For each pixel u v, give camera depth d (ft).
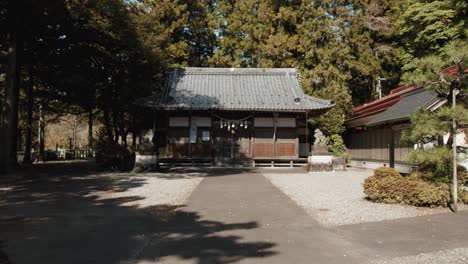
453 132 28.45
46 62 67.05
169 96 76.13
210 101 74.54
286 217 26.37
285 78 85.76
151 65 72.95
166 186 43.06
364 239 20.71
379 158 69.05
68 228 23.12
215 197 35.17
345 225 24.03
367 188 32.94
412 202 30.53
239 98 76.79
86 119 131.34
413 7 85.40
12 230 22.59
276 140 75.87
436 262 16.93
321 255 17.93
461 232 22.25
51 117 124.88
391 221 25.13
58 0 53.36
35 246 19.24
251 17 104.94
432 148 29.60
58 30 61.82
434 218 26.05
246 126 75.72
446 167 31.83
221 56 108.58
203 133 75.82
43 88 79.41
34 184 44.19
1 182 45.88
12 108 57.52
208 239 20.66
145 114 81.30
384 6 103.19
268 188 41.57
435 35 80.89
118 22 65.00
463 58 26.91
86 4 60.80
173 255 17.87
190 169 69.00
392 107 60.39
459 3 76.54
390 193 31.40
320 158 66.13
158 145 76.33
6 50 66.80
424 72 29.09
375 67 97.25
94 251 18.43
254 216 26.73
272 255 17.90
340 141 82.84
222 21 113.39
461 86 28.35
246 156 76.07
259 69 87.40
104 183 45.50
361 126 78.38
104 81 73.51
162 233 21.99
